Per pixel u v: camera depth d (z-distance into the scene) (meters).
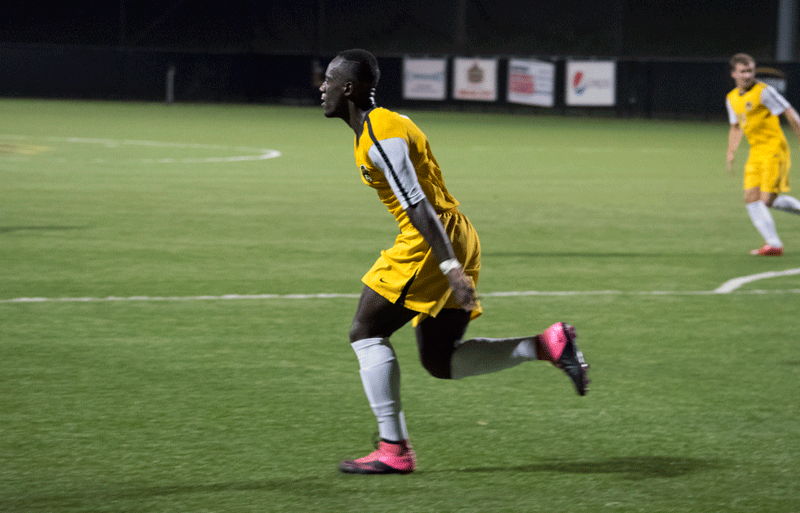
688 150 92.75
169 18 172.25
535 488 15.42
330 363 22.94
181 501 14.74
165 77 152.50
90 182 60.62
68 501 14.70
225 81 154.25
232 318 27.30
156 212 48.56
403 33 168.38
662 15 155.50
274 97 154.25
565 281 33.53
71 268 34.12
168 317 27.27
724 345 25.19
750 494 15.27
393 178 14.41
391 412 15.80
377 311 15.61
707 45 153.88
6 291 30.22
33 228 42.81
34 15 169.75
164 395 20.23
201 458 16.62
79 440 17.44
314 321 27.09
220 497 14.92
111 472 15.91
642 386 21.44
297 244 40.06
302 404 19.80
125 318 27.05
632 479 15.84
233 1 172.00
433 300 15.24
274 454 16.88
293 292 30.91
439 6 165.75
